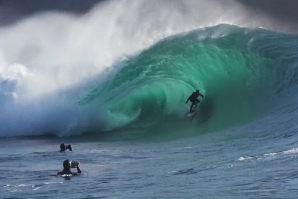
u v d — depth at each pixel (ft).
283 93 325.42
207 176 166.09
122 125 344.49
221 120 326.03
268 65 353.31
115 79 374.43
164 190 150.51
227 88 353.31
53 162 225.97
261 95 336.49
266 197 129.80
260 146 221.66
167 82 363.15
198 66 372.38
